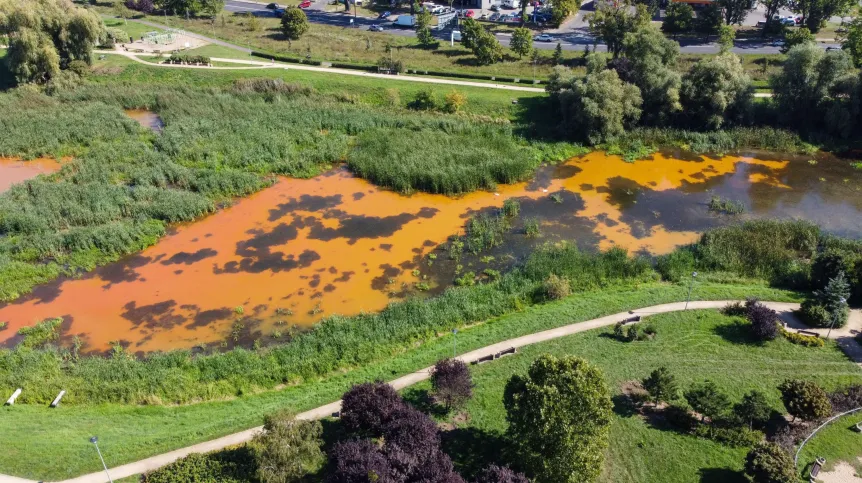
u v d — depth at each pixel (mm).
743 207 67250
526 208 68000
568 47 110125
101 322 51469
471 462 36969
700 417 39875
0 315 52000
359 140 80000
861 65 87562
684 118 84000
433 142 78188
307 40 116062
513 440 35875
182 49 107875
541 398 33031
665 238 62500
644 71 83250
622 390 42125
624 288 54125
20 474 35375
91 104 87125
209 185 69250
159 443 38062
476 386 42719
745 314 48812
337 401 41719
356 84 93625
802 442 37375
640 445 37906
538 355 45438
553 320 49406
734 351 45625
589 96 79188
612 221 65500
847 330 47812
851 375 43125
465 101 88250
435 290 55375
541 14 126688
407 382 43469
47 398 42875
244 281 56375
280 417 35438
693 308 50562
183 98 88812
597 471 32875
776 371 43625
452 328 50000
